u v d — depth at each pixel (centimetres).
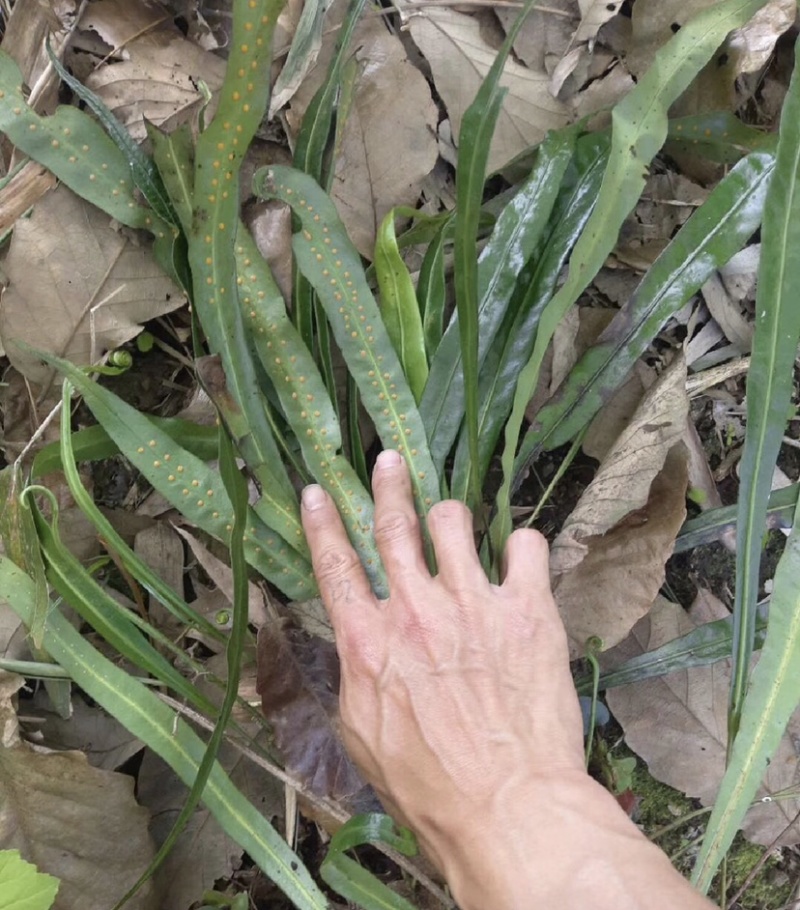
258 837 36
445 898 39
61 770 37
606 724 42
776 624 35
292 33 38
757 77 43
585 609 38
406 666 33
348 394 38
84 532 39
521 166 40
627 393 41
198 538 39
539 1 41
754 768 35
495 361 38
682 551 43
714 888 43
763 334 34
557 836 30
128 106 37
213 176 32
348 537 36
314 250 35
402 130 39
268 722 37
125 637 35
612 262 42
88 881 37
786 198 33
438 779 32
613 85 41
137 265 37
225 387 33
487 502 41
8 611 38
